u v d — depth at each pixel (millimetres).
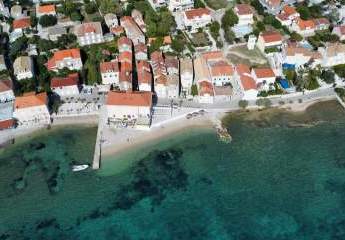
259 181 188125
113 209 179625
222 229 171750
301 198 181500
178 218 176125
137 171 193500
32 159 199625
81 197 184000
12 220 176250
